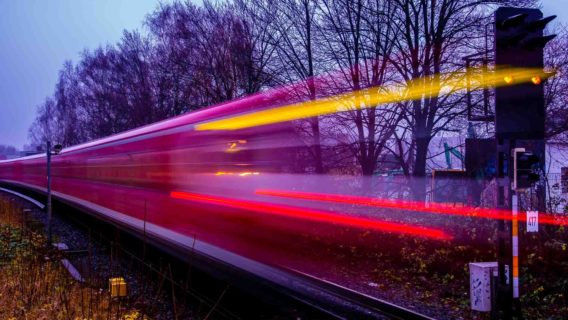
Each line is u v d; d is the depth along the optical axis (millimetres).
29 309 8406
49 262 12016
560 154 20469
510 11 7188
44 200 28781
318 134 17812
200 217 11312
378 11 16625
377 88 17031
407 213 14344
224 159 11773
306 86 18172
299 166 15234
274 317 8312
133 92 36469
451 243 12070
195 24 24688
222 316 8562
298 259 12836
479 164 15734
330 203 16125
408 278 11594
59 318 8008
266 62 20719
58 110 56375
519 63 7160
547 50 17797
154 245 12930
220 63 23312
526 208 10812
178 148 11836
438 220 12805
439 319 8453
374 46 17266
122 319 8164
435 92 15945
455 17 16141
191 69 25203
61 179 24422
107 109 42344
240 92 22922
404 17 16672
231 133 11930
